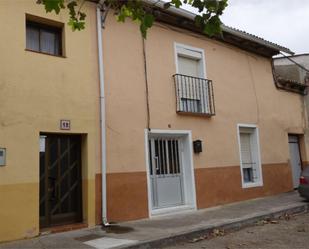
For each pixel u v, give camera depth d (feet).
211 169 37.14
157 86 33.91
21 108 24.99
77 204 27.84
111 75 30.63
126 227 27.32
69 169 27.73
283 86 49.24
